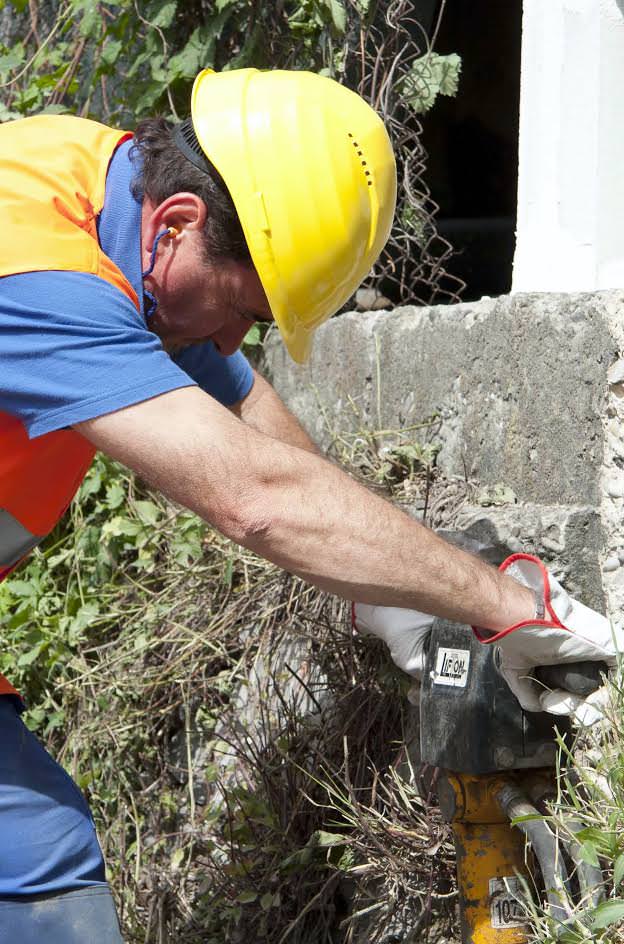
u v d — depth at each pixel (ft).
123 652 12.78
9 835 7.25
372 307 14.56
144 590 12.96
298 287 7.35
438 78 13.53
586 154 9.37
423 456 10.61
